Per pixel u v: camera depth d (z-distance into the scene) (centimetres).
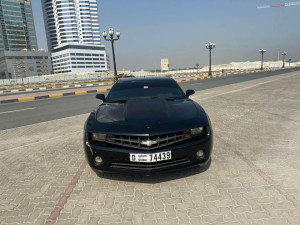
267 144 360
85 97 1281
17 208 224
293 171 270
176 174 275
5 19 13175
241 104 727
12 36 13488
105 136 245
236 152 333
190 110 280
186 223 193
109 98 359
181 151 239
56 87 2694
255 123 488
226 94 997
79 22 16412
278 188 237
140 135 232
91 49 14475
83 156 351
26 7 14062
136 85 388
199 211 207
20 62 11962
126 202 226
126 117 264
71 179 278
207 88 1362
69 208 221
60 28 16225
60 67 14588
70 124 576
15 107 993
